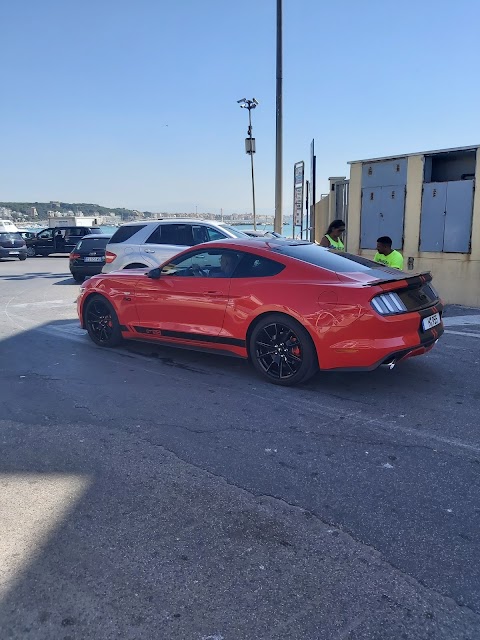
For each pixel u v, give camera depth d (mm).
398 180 10508
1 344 7324
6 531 2908
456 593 2412
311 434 4137
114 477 3494
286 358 5176
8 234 26531
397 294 4859
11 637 2193
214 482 3416
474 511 3070
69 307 10781
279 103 16625
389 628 2215
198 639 2168
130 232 10508
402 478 3447
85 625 2248
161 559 2662
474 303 9711
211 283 5652
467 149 9445
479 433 4137
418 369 5836
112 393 5148
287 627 2225
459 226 9727
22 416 4566
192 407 4742
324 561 2641
